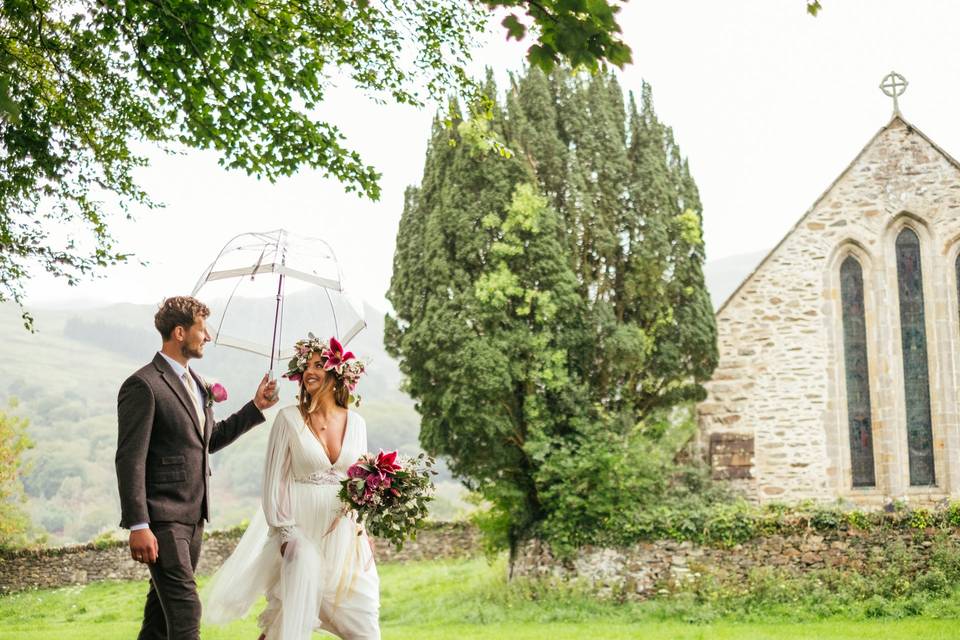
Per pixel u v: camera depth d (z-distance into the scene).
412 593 19.97
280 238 6.17
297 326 6.00
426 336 17.81
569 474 17.11
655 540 17.12
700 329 19.53
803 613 15.24
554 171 18.98
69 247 12.60
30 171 11.64
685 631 13.48
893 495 19.83
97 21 10.03
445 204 18.38
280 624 5.47
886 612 14.97
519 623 15.55
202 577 24.62
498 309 17.56
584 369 18.05
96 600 21.50
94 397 129.38
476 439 17.48
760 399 20.50
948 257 20.38
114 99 11.50
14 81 10.39
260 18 9.45
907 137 20.81
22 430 28.16
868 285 20.66
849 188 20.91
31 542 28.52
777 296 20.78
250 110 9.23
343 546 5.45
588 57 4.92
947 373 20.09
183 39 8.41
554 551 17.41
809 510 17.06
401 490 5.41
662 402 19.31
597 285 18.94
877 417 20.25
